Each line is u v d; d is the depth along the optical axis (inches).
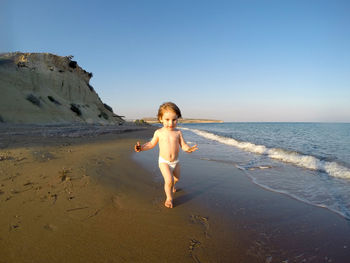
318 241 74.3
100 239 72.0
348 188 133.3
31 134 366.3
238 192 124.6
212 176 160.4
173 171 120.2
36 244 67.4
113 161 195.0
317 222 88.2
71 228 77.8
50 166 157.2
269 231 80.7
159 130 121.7
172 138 116.7
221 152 284.0
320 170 179.0
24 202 96.4
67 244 68.3
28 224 78.7
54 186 117.5
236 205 105.1
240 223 86.7
